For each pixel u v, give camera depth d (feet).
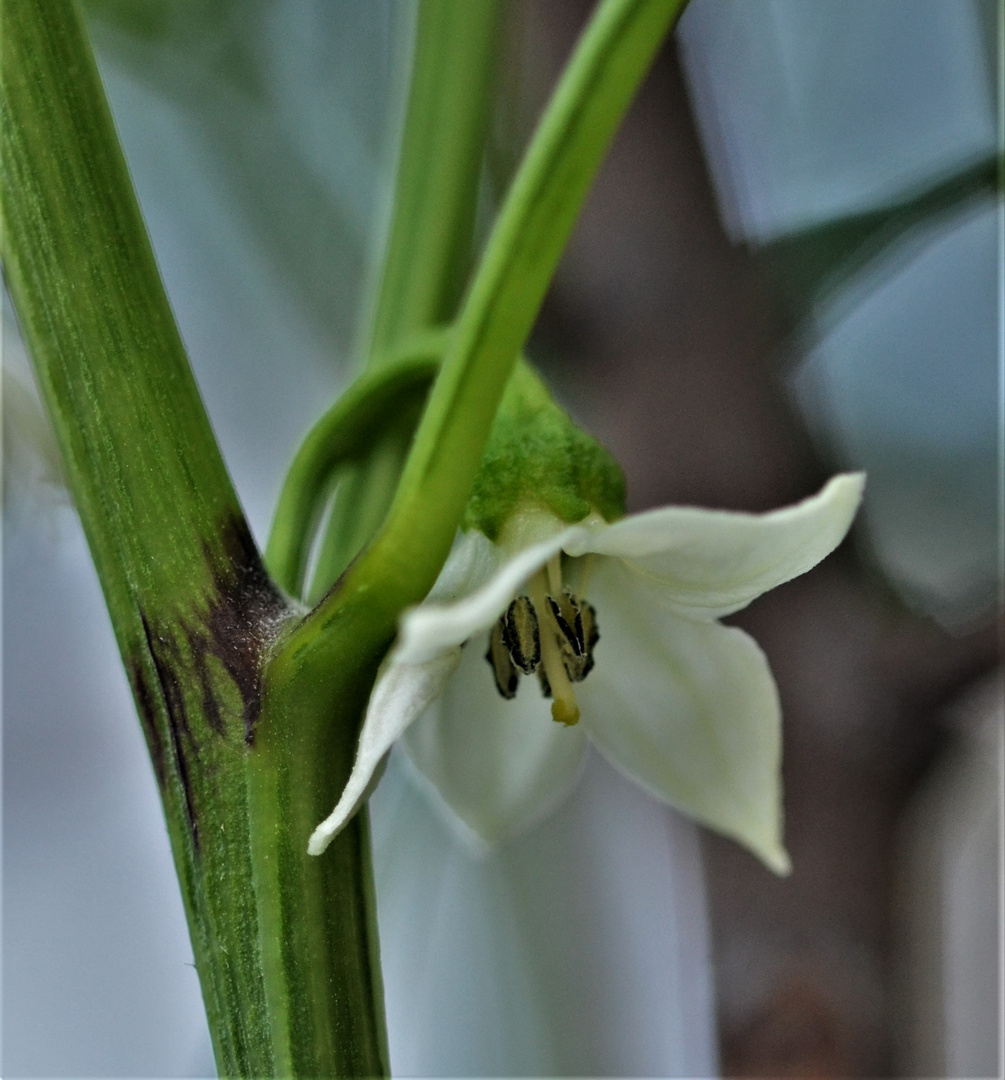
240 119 0.49
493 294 0.30
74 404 0.32
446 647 0.31
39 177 0.31
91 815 0.65
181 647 0.32
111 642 0.65
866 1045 0.44
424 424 0.30
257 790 0.31
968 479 0.50
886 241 0.43
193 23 0.49
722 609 0.34
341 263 0.50
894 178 0.50
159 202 0.54
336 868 0.32
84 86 0.31
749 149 0.49
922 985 0.45
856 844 0.44
